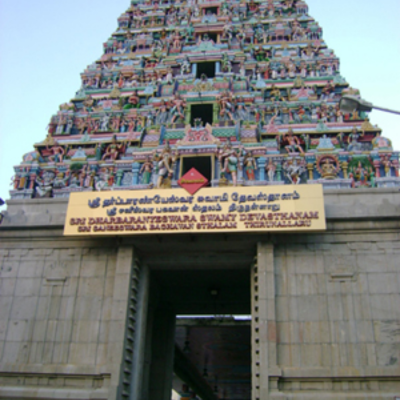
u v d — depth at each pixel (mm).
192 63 31734
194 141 25188
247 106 28609
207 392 49312
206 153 24766
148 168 25625
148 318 24062
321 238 19141
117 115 29406
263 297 18203
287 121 28203
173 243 19891
